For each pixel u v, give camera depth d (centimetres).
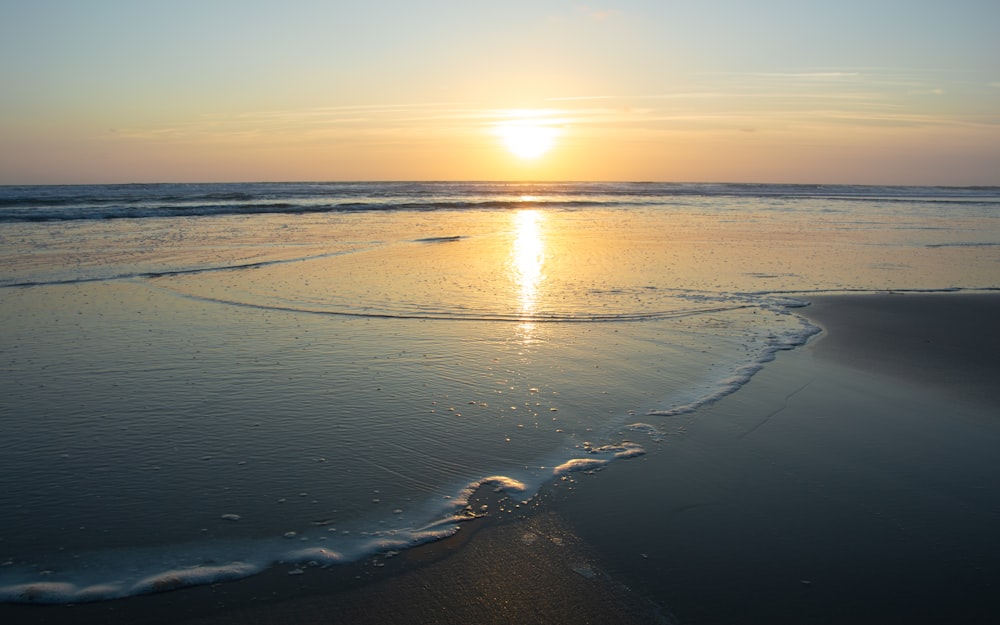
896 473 541
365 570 398
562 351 865
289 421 621
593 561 414
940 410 688
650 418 647
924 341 959
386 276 1391
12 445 557
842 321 1070
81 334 912
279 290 1227
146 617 353
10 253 1620
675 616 365
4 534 425
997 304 1231
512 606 371
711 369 801
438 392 705
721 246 2027
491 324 1002
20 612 352
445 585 387
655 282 1377
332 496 484
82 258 1564
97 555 406
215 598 370
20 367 764
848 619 365
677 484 515
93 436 579
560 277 1416
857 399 714
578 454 565
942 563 418
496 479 516
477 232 2334
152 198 3856
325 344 878
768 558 420
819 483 522
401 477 516
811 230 2609
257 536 430
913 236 2448
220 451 554
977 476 539
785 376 782
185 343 875
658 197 5572
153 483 497
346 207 3434
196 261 1552
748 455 570
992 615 370
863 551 430
